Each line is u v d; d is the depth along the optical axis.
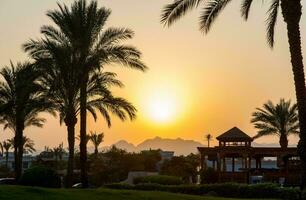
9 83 41.88
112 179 71.06
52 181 27.22
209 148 53.22
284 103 56.66
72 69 31.98
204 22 22.05
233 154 53.31
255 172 50.69
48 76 32.44
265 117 56.41
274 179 49.28
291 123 56.16
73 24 32.22
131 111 34.47
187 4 21.69
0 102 41.97
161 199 19.67
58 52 31.47
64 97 33.06
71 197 18.53
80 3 32.88
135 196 19.92
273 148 51.72
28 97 38.59
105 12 33.06
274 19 22.80
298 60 19.53
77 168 72.00
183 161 75.12
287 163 50.19
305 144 19.19
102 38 32.88
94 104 34.31
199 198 21.08
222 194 29.67
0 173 77.88
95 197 18.95
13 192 18.47
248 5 22.22
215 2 21.88
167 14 21.81
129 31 33.06
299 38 19.66
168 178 40.38
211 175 51.69
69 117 33.00
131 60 32.53
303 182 19.30
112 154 75.31
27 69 36.78
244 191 28.86
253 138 52.88
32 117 45.88
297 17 19.69
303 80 19.48
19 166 43.75
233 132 53.28
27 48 31.89
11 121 44.09
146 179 40.94
